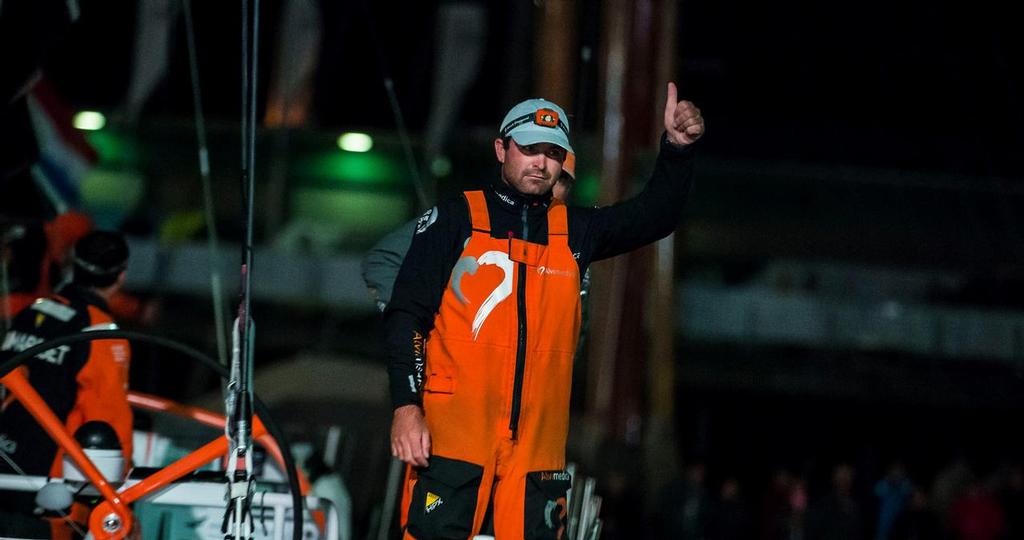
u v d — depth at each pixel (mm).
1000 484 48312
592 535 12508
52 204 22844
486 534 10297
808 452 74688
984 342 65312
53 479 11383
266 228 65312
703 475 44656
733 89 73625
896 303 65562
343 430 25391
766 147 71875
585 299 11898
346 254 64688
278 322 62062
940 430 76812
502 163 10453
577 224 10422
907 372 66188
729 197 68312
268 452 14430
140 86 62531
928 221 67438
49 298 14023
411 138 61812
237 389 9516
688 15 73000
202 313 58969
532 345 9984
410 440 9586
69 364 13578
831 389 66562
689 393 75625
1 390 14633
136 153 63719
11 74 18359
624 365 52625
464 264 10039
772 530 46031
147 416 16453
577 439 50250
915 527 45250
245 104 9695
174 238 62938
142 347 33688
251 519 9391
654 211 10422
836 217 67875
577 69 52406
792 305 65438
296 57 63125
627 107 52531
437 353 10031
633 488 43250
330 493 17094
